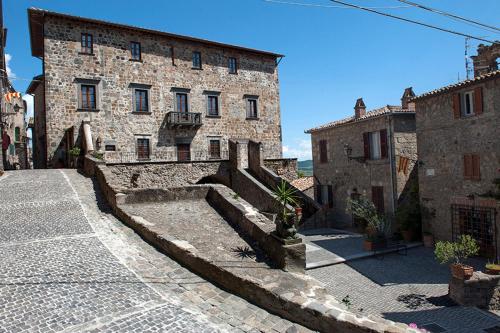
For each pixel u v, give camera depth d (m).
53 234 8.67
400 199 20.91
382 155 21.73
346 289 12.60
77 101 22.14
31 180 15.58
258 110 29.42
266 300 5.61
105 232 8.95
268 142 29.86
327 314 4.89
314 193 28.31
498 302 11.28
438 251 11.93
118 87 23.48
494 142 15.16
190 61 26.42
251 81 29.22
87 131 20.27
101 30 23.08
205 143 26.70
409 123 21.39
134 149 23.88
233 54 28.48
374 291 12.41
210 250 7.45
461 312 10.66
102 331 4.63
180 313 5.24
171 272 6.75
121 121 23.50
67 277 6.27
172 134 25.42
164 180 19.84
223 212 10.46
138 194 10.83
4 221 9.67
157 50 25.09
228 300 5.81
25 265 6.75
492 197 15.13
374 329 4.43
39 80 24.81
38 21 21.84
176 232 8.63
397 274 14.08
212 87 27.27
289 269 6.77
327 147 26.69
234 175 22.02
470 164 16.20
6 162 25.05
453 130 17.09
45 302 5.35
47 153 21.31
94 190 13.67
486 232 15.59
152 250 7.84
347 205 22.97
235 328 4.96
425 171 18.66
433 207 18.20
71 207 11.17
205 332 4.76
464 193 16.58
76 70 22.19
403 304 11.31
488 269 11.77
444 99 17.55
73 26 22.20
